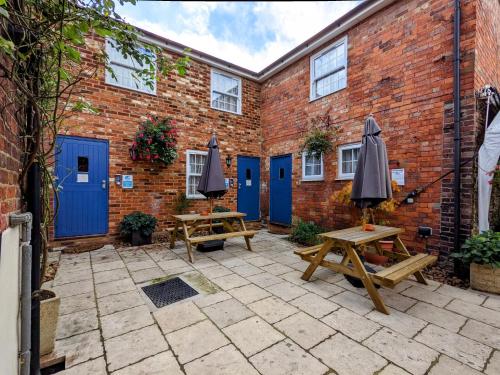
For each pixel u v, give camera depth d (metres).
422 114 3.98
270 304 2.63
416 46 4.06
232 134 7.20
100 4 1.70
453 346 1.96
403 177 4.21
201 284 3.14
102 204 5.12
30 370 1.61
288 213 6.80
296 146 6.55
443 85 3.74
